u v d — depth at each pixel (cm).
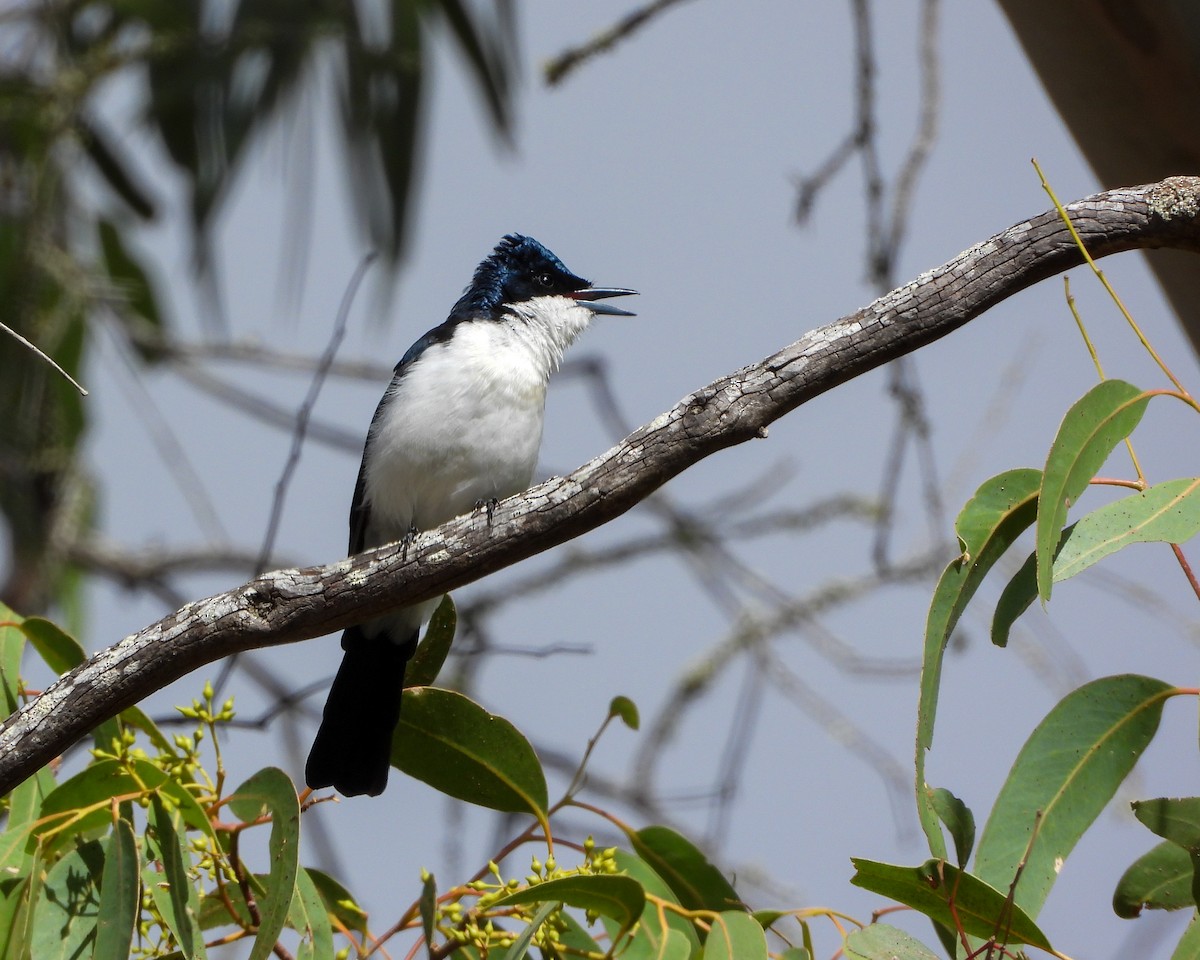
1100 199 673
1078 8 714
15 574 1569
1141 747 669
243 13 1476
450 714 742
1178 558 637
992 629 669
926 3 1059
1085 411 639
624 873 699
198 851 683
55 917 674
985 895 622
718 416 654
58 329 1489
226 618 663
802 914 667
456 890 663
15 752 641
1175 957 639
